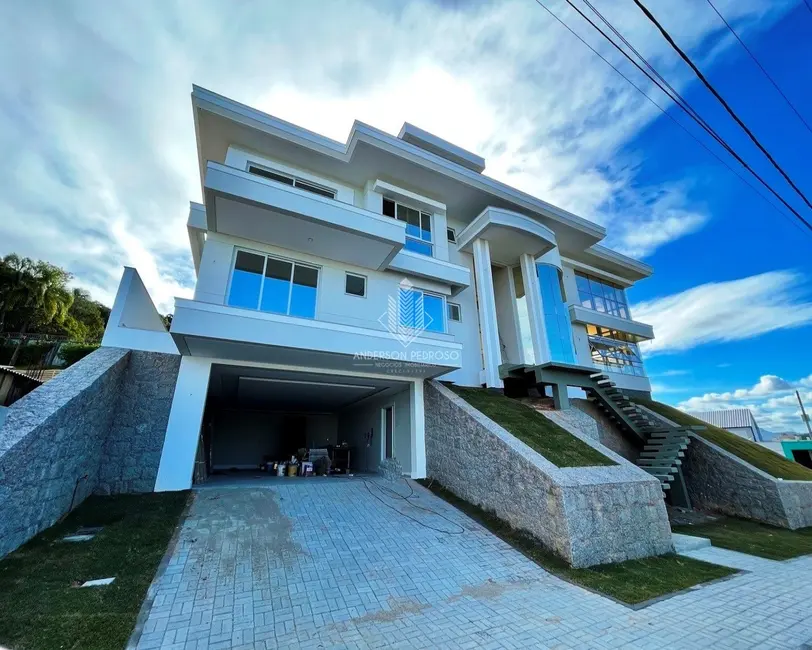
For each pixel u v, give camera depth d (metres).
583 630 3.62
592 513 5.73
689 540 7.25
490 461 7.43
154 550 4.83
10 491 4.28
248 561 4.76
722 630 3.64
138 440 7.39
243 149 10.41
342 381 10.55
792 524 9.56
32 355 14.36
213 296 8.48
